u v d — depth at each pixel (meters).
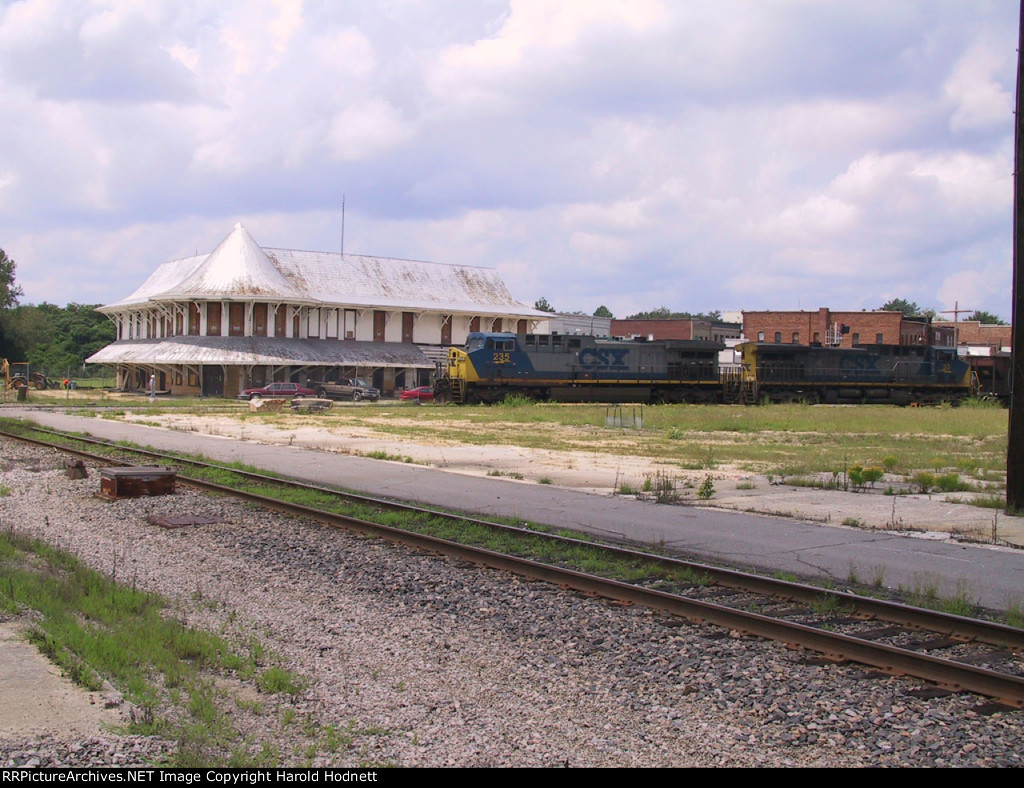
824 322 91.19
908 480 21.62
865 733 6.70
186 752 6.00
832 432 37.72
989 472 23.67
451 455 27.03
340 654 8.48
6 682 7.07
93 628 8.61
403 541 13.63
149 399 66.38
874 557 12.68
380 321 80.44
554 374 59.94
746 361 64.19
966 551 13.13
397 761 6.14
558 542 13.46
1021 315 16.61
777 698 7.36
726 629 9.23
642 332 105.56
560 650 8.63
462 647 8.70
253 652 8.34
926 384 66.94
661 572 11.69
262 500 17.31
